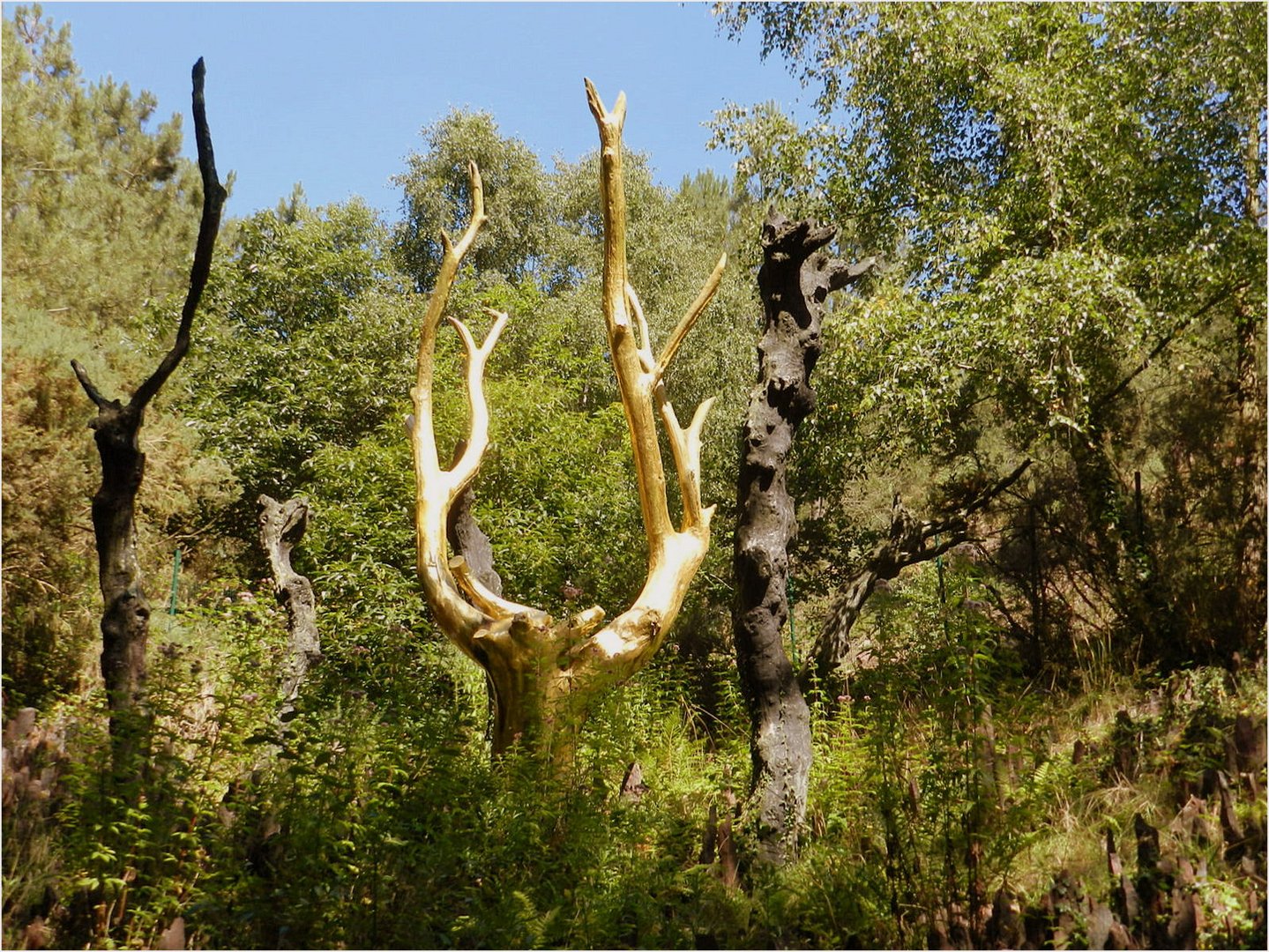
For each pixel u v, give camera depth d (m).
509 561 10.91
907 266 12.09
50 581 8.23
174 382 12.80
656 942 3.75
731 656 11.18
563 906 3.82
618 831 4.44
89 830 3.80
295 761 4.34
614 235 5.49
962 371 10.41
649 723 6.73
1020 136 10.66
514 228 23.66
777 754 4.89
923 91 11.87
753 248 13.71
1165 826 4.33
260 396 15.55
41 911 3.64
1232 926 3.50
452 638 5.23
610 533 12.61
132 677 4.66
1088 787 4.71
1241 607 7.64
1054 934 3.54
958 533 9.91
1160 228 10.28
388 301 17.14
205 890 3.66
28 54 15.85
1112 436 9.70
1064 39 10.95
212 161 4.75
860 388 11.16
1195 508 8.80
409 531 11.29
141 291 16.45
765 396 5.34
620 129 5.53
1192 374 9.45
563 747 4.84
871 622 10.13
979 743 4.12
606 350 18.19
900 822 4.13
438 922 3.73
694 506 5.57
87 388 4.79
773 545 5.14
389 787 4.19
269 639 7.10
